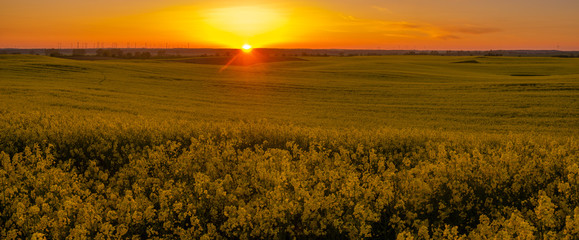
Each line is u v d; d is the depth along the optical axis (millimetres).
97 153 10641
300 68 82375
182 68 70062
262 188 6457
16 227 5766
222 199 6109
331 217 5297
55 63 61750
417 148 11578
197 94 40031
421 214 6066
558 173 8094
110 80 47500
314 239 5418
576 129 23844
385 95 40406
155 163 8852
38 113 19188
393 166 7984
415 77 61750
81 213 5539
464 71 81000
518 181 6895
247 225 5516
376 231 5766
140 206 5844
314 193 5766
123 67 63312
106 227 5086
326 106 34156
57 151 11320
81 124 14516
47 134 12391
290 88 45625
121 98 34344
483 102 34375
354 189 6145
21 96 31281
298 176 6926
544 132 23047
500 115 29016
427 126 25172
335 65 92688
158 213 5633
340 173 7230
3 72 49625
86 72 53969
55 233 5199
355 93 41938
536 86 41781
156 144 11852
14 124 15078
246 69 73750
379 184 6574
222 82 49969
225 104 34406
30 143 11812
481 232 4816
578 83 42562
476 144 11648
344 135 13125
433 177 7246
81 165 10062
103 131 12703
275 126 14445
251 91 43125
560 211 5418
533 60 115875
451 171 7117
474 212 6371
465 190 6426
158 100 34844
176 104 33188
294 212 5402
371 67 85062
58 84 41125
